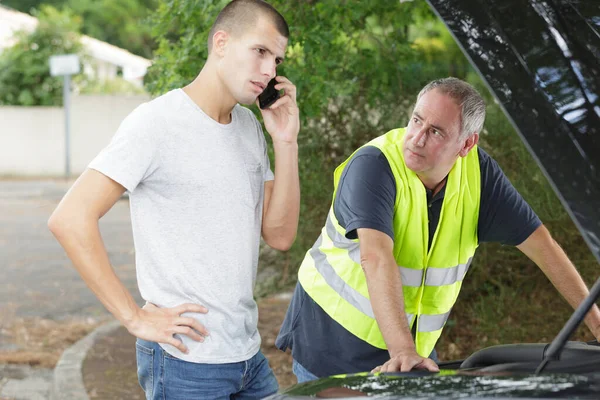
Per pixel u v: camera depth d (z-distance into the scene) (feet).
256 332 10.24
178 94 9.45
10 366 22.88
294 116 10.36
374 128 23.25
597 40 6.33
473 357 7.98
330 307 11.17
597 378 6.56
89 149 81.76
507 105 6.08
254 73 9.30
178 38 21.18
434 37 24.11
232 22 9.30
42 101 85.25
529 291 21.40
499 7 6.39
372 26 22.67
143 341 9.82
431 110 9.81
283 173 10.39
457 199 10.66
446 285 11.05
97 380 21.07
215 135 9.46
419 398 6.43
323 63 19.72
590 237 5.81
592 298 6.52
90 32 117.50
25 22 99.71
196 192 9.32
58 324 27.30
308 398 6.91
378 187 10.15
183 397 9.58
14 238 44.98
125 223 51.21
